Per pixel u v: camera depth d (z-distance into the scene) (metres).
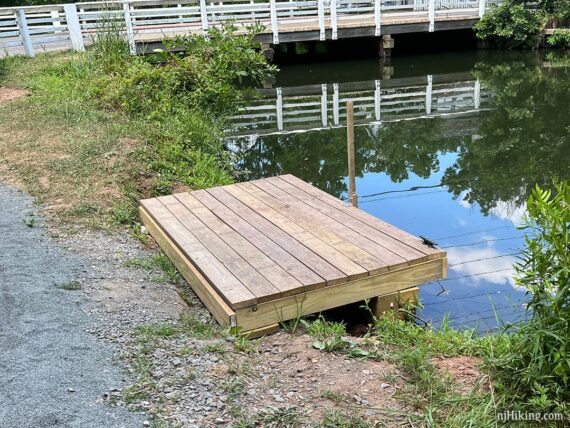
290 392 2.91
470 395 2.86
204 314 4.00
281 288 3.78
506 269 5.15
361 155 9.13
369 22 16.53
